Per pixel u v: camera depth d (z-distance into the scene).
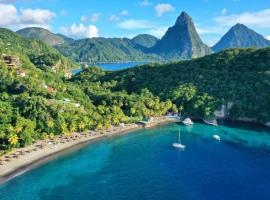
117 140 175.62
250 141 172.00
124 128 198.38
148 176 125.69
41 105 173.88
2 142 148.50
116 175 126.94
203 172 128.62
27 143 151.38
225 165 136.00
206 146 164.12
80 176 125.75
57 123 170.12
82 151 155.50
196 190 112.44
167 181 120.50
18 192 111.50
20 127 150.88
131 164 139.00
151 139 178.25
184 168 133.50
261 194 108.44
